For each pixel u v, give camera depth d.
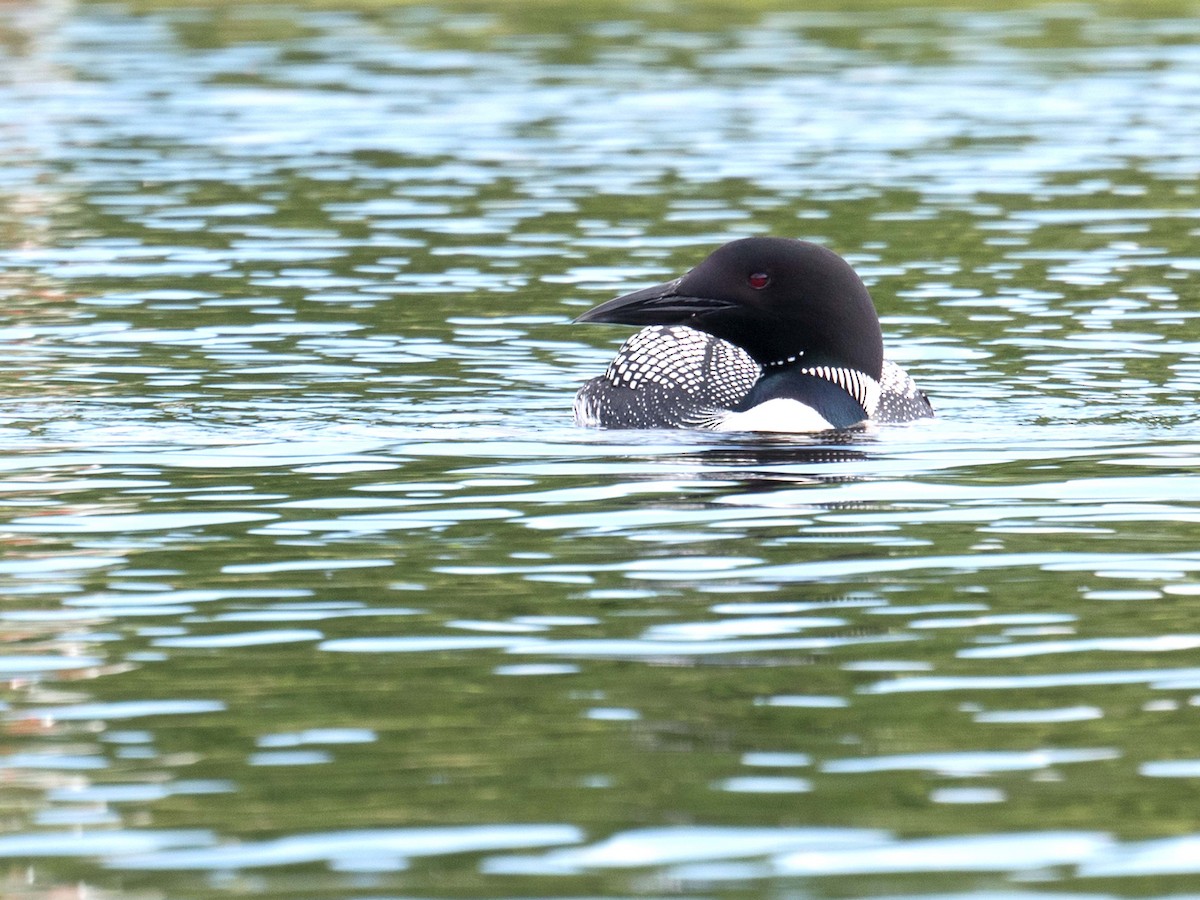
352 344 15.84
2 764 6.97
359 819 6.47
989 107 29.69
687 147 26.44
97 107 30.45
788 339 13.23
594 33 39.34
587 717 7.40
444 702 7.58
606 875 6.03
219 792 6.71
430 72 33.97
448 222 21.55
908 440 12.52
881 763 6.91
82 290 18.16
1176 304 17.12
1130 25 39.81
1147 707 7.46
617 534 10.10
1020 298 17.50
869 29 39.75
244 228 21.36
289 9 43.56
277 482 11.36
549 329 16.48
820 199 22.61
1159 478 11.29
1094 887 5.93
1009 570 9.38
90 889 5.98
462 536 10.10
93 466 11.77
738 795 6.64
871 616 8.66
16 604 8.94
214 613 8.79
